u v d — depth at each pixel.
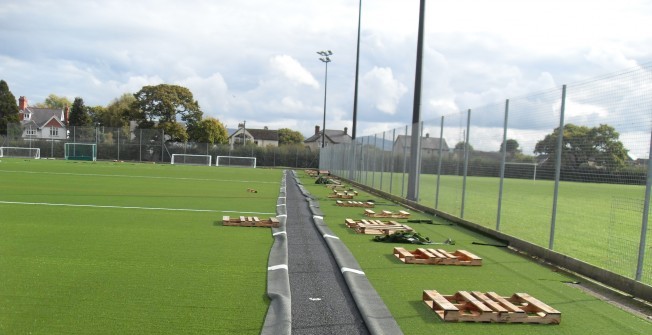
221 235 10.89
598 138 8.24
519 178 11.16
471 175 14.07
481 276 8.14
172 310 5.86
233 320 5.57
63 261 8.04
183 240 10.16
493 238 11.86
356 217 15.06
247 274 7.59
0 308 5.76
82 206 14.91
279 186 26.88
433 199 17.31
